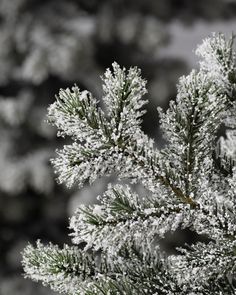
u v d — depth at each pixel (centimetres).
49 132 516
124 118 89
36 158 516
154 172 92
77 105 88
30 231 534
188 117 90
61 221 543
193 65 574
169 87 546
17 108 521
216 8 661
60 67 515
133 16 580
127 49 580
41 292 479
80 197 460
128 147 91
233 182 93
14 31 545
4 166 510
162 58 578
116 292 92
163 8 618
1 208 536
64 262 98
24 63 529
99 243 90
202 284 95
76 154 90
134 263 100
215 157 100
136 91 88
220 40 99
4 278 496
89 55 529
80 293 92
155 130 525
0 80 557
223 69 98
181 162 92
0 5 549
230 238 91
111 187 93
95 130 89
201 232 92
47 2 568
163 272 99
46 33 539
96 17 584
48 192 504
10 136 527
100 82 555
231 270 91
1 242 523
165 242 423
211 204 92
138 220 90
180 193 92
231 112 98
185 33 628
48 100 541
